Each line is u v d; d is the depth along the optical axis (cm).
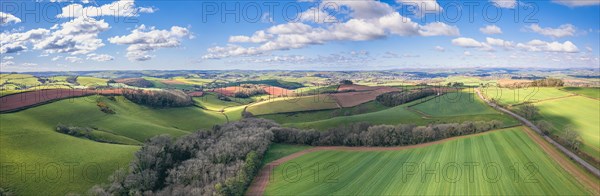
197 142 9338
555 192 5647
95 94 14788
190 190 6250
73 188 6619
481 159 7231
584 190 5719
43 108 11406
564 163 6919
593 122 10506
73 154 7875
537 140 8388
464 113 11794
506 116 10744
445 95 15425
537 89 15288
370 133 9044
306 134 9769
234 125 11375
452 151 7900
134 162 7375
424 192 5844
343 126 10119
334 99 17562
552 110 11794
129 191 6438
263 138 9462
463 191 5759
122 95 15788
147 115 15012
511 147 7900
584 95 13575
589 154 7500
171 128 13088
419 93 15625
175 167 7500
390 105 15362
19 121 9625
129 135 11425
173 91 18512
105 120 12312
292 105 16938
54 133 9225
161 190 6750
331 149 9038
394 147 8662
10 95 12194
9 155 7456
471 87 17500
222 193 5962
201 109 17700
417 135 8831
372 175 6869
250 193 6488
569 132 8238
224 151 7938
